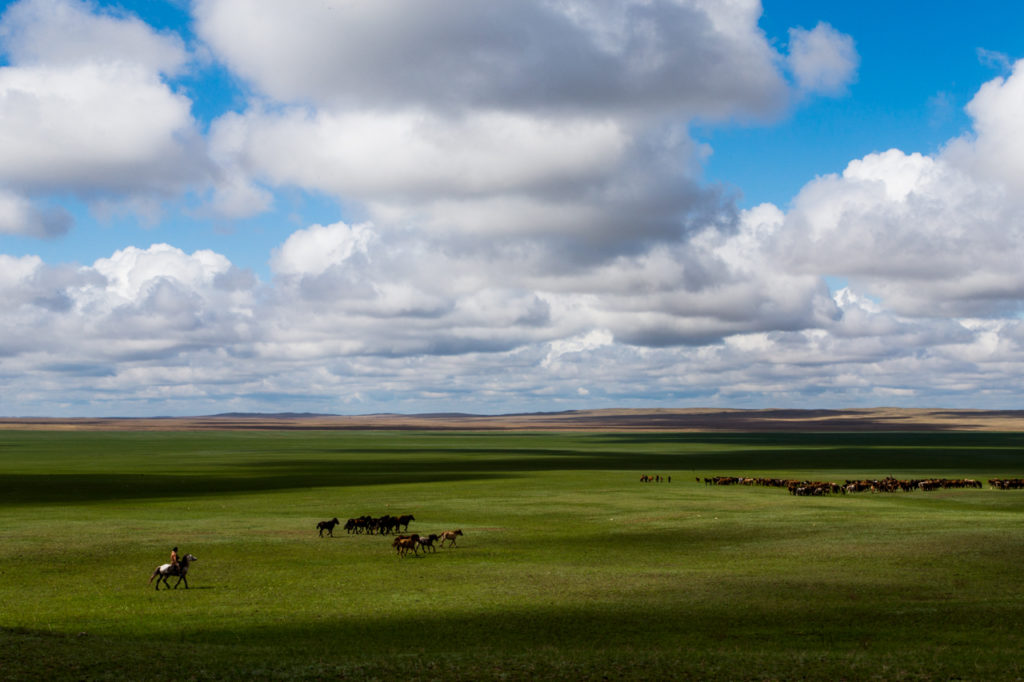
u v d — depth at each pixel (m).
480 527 58.72
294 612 31.91
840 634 27.53
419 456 183.88
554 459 172.12
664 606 32.28
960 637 26.88
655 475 113.19
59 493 88.06
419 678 21.73
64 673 21.31
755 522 59.66
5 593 35.59
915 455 184.88
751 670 22.34
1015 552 43.62
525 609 32.12
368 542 51.25
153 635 28.30
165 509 71.38
